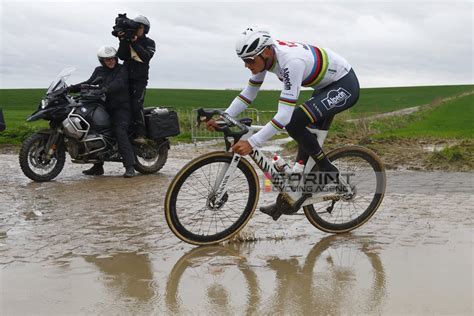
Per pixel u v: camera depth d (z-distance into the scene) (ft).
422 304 9.55
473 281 10.66
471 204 17.89
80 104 24.29
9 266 11.71
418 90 251.19
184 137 50.31
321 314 9.19
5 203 18.71
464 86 274.98
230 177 13.55
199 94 182.29
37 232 14.69
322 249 13.08
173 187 12.97
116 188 21.89
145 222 15.87
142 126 25.70
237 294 10.13
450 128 62.03
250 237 13.93
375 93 232.32
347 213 15.15
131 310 9.36
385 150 34.83
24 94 156.35
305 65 12.80
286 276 11.14
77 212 17.25
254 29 12.57
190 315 9.17
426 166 27.66
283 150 35.96
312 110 13.06
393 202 18.29
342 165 14.74
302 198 13.99
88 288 10.39
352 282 10.73
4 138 39.88
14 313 9.22
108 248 13.15
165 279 10.93
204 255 12.64
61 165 24.30
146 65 25.45
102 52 24.57
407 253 12.59
